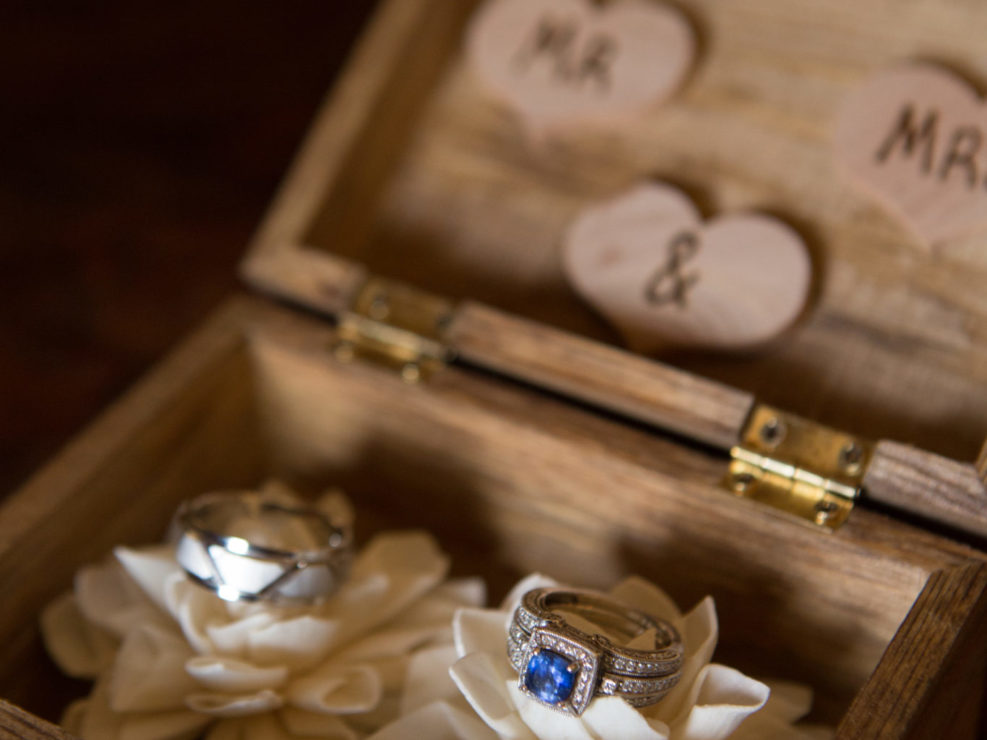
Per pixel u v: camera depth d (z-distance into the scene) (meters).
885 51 0.24
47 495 0.22
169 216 0.34
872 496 0.22
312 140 0.26
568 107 0.26
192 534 0.22
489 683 0.20
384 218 0.27
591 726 0.20
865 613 0.22
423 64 0.27
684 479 0.22
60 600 0.23
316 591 0.22
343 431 0.25
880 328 0.23
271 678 0.22
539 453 0.23
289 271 0.25
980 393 0.23
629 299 0.24
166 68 0.36
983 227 0.23
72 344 0.31
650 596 0.22
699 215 0.24
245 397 0.25
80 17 0.37
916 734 0.20
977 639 0.21
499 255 0.26
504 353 0.24
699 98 0.25
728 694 0.20
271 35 0.37
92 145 0.35
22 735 0.20
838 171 0.24
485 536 0.25
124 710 0.21
